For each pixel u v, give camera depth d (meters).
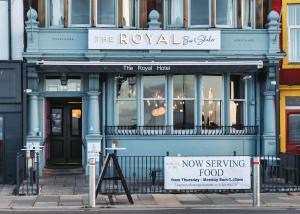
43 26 19.66
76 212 13.48
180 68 19.23
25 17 19.72
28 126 19.50
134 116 20.19
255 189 14.38
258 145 20.28
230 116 20.45
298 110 20.59
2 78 19.22
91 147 19.55
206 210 13.77
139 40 19.52
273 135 20.09
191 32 19.67
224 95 20.36
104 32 19.41
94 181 14.35
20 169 17.38
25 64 19.17
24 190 16.83
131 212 13.45
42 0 19.70
